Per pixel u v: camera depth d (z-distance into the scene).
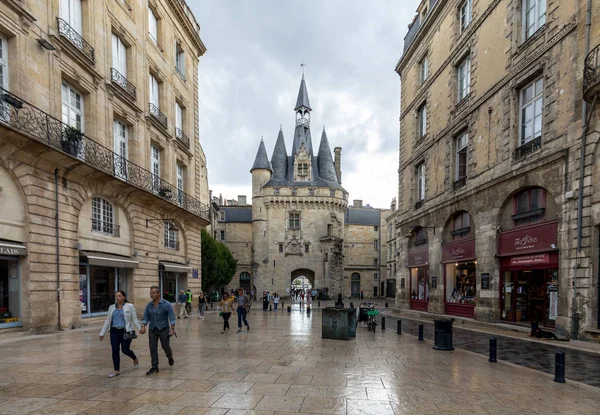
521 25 14.14
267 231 54.16
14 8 10.98
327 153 59.62
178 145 22.55
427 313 20.09
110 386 5.89
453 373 7.12
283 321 17.70
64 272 12.51
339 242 55.03
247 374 6.73
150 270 18.28
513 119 14.13
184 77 24.41
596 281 10.36
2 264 10.70
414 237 23.94
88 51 14.45
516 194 14.06
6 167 10.58
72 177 13.06
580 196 10.82
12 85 11.06
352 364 7.74
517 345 10.59
